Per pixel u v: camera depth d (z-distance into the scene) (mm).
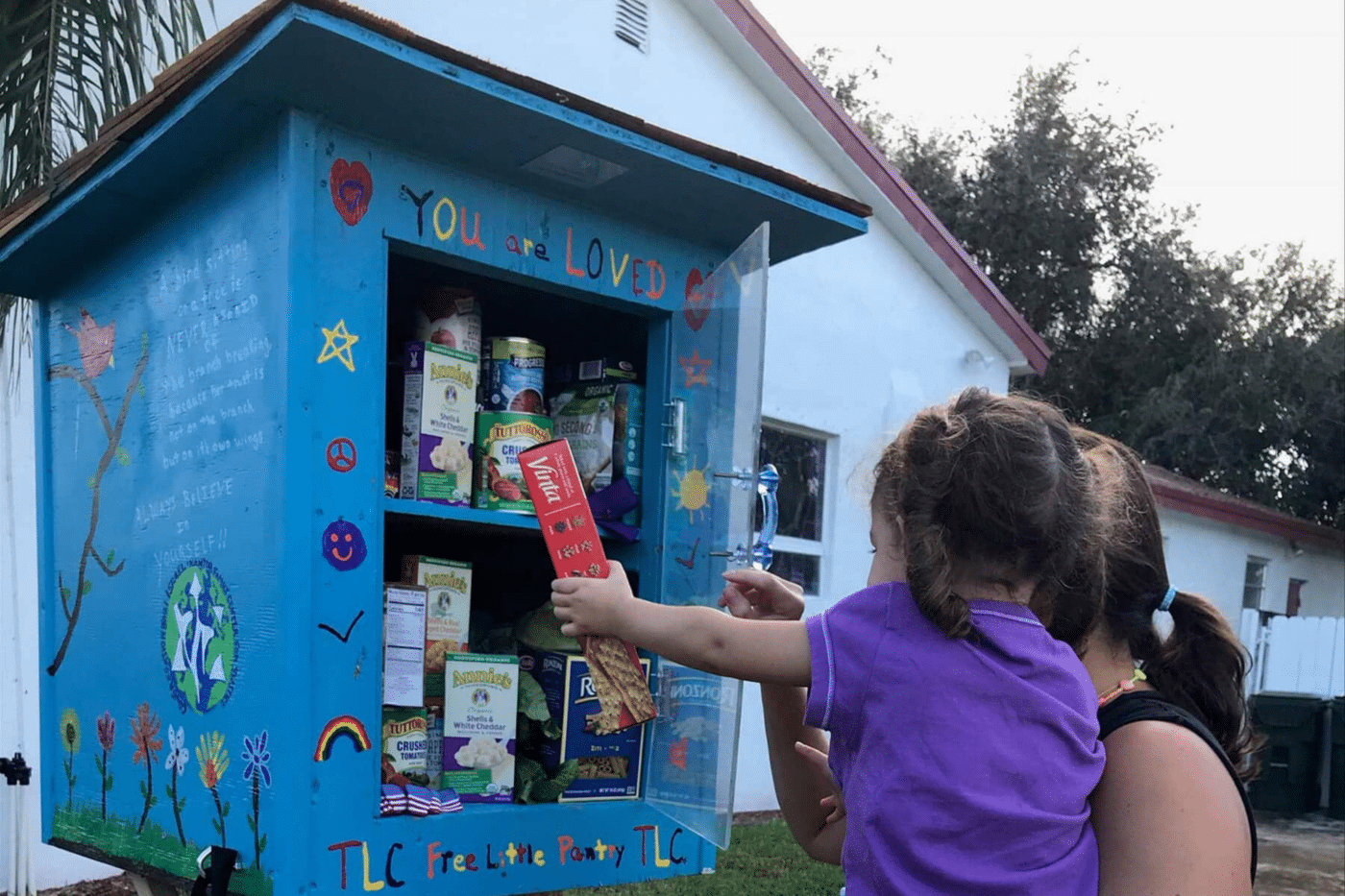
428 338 1875
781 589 1672
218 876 1521
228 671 1612
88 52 2992
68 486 2143
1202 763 1213
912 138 16641
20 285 2262
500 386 1913
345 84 1494
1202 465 15789
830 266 6352
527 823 1736
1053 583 1283
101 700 1968
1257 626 9852
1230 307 16250
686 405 1940
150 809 1792
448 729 1755
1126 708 1299
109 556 1977
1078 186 16094
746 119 6043
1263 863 6648
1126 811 1216
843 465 6410
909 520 1271
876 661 1248
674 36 5656
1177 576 10328
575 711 1861
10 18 2896
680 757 1789
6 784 3496
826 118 6316
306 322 1536
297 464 1512
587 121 1625
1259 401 15305
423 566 1794
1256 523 11242
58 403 2207
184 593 1734
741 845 5172
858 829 1219
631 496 2002
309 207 1550
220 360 1682
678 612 1429
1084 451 1501
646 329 2182
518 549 2393
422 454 1765
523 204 1805
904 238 6840
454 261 1736
